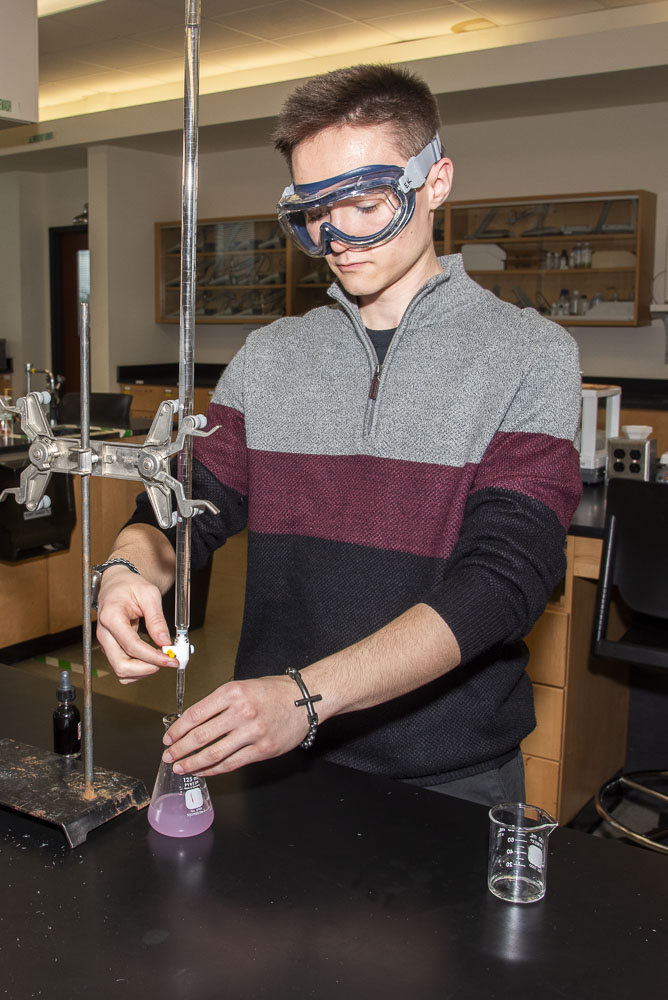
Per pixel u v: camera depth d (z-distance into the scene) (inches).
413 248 45.7
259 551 52.5
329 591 50.1
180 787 37.7
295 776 43.5
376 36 244.5
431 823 39.3
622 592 93.4
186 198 33.0
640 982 29.7
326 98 42.0
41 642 165.5
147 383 312.5
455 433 47.3
